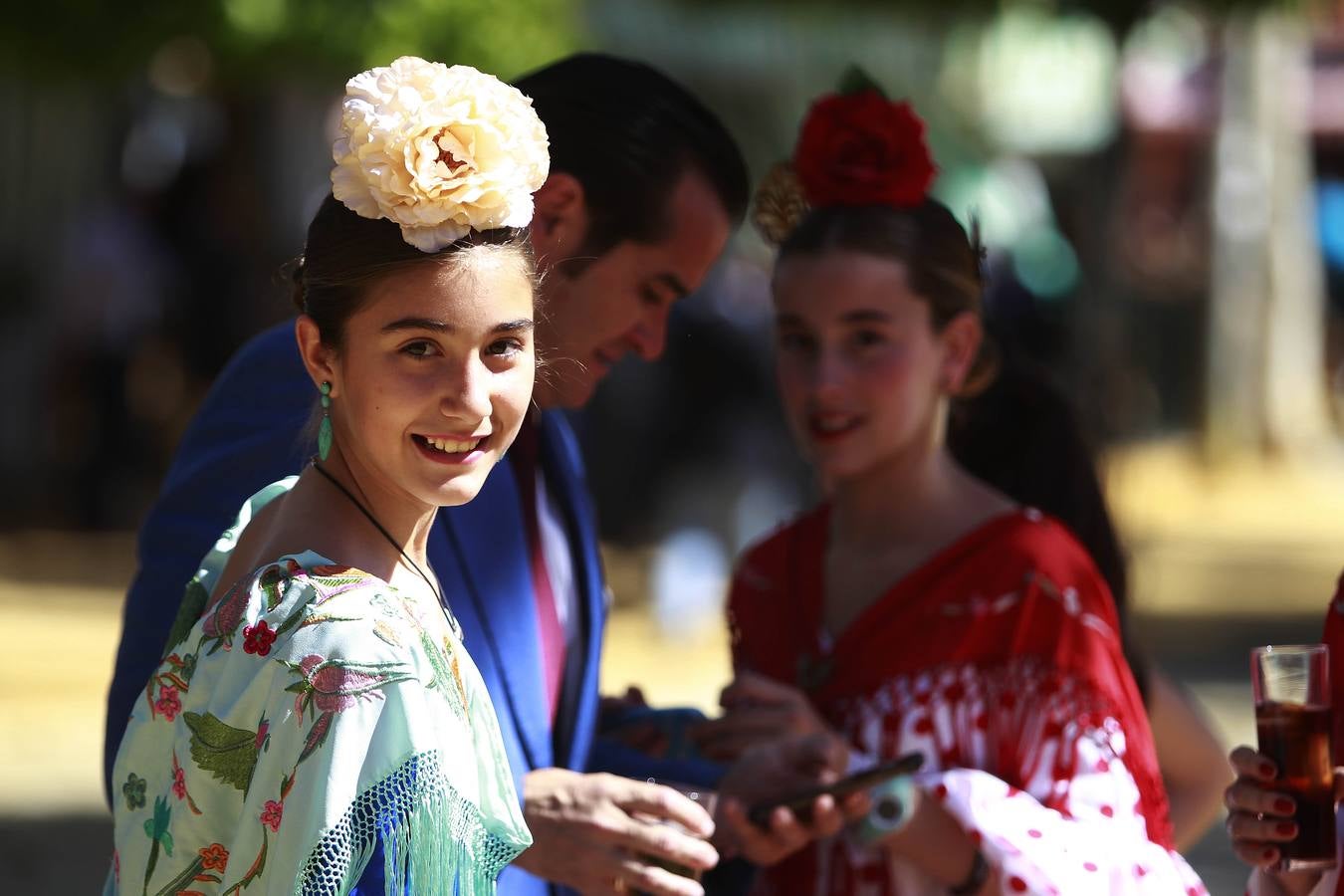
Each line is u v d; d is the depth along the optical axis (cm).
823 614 1045
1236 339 6031
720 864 982
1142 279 6525
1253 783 814
